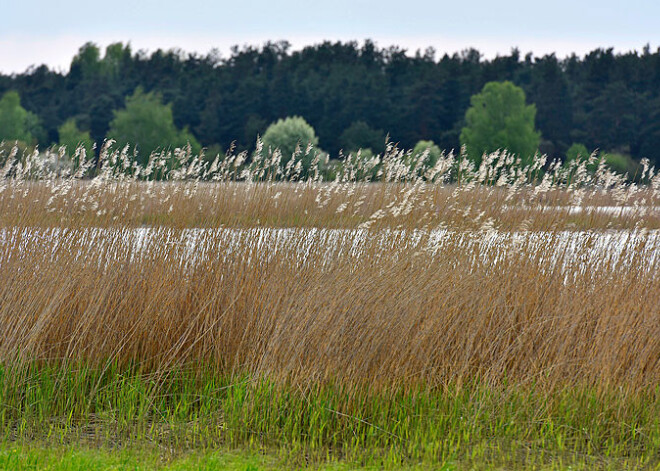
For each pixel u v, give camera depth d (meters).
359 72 143.38
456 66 139.62
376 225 12.02
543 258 11.44
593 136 124.81
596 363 8.98
